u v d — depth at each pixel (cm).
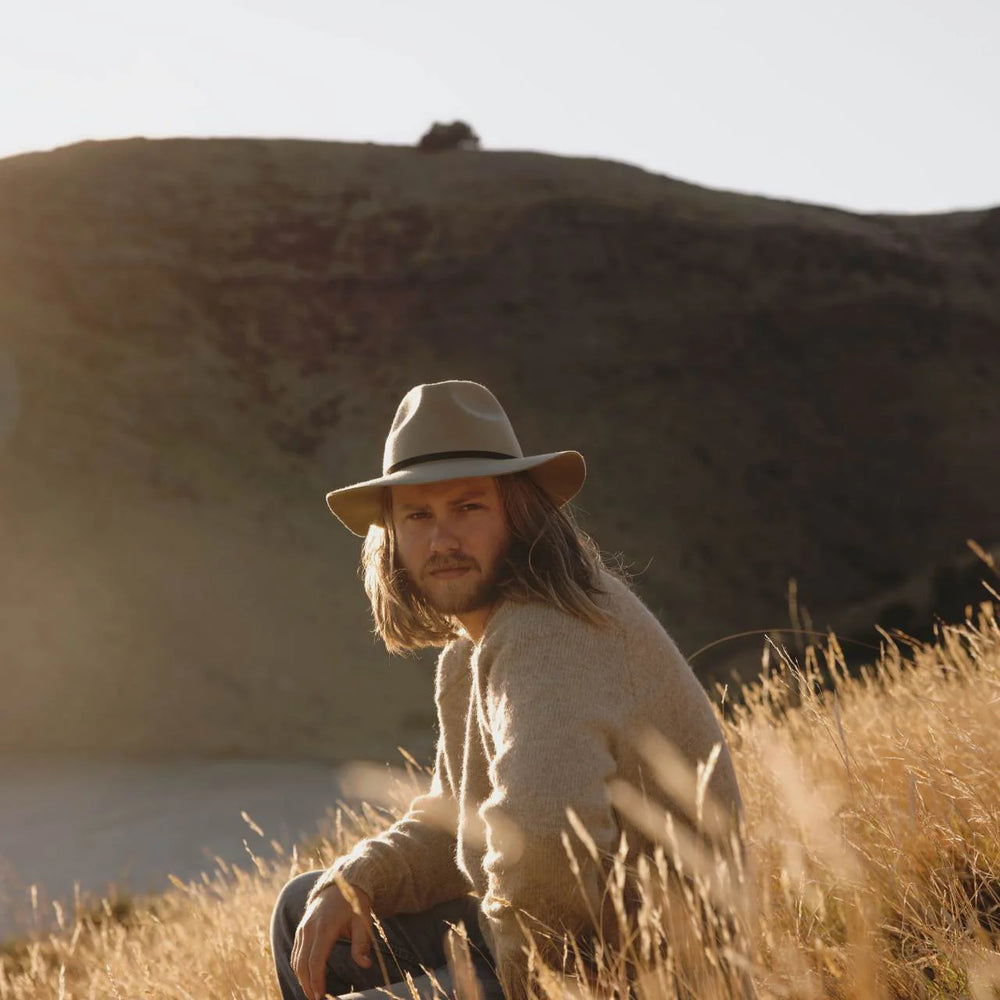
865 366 6022
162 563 4000
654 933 157
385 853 210
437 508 191
